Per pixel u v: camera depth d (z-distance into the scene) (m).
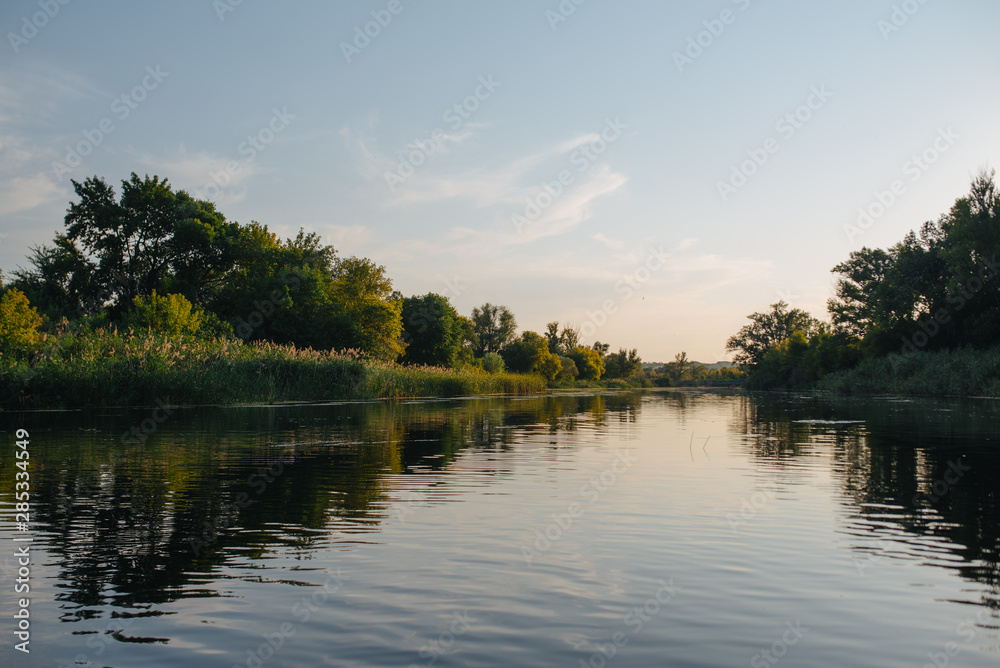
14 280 43.53
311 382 28.55
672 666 3.41
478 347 94.88
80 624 3.94
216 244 47.78
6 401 20.08
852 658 3.52
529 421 19.44
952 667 3.41
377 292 54.53
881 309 46.59
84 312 43.34
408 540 5.76
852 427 16.75
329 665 3.41
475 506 7.12
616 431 16.12
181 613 4.11
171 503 7.24
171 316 34.53
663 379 121.19
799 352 70.50
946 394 36.72
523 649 3.60
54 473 9.09
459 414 21.77
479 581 4.71
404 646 3.64
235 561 5.15
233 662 3.45
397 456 10.99
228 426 15.94
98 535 5.89
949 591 4.52
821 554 5.37
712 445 12.91
